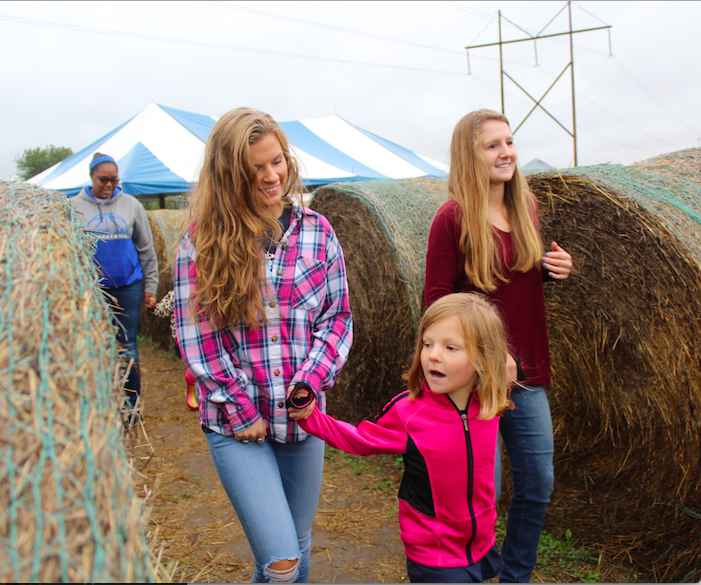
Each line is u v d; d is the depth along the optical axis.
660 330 2.25
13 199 1.29
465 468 1.57
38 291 0.91
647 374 2.34
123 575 0.64
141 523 0.73
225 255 1.46
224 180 1.48
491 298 1.96
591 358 2.64
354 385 4.01
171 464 3.63
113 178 3.73
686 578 2.15
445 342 1.56
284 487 1.67
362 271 3.75
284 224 1.64
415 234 3.40
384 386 3.75
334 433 1.55
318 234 1.67
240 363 1.57
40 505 0.65
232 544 2.64
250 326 1.54
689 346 2.13
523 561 2.00
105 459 0.73
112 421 0.82
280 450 1.62
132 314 3.88
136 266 3.90
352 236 3.79
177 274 1.55
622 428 2.50
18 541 0.62
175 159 9.98
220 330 1.53
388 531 2.76
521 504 2.00
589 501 2.62
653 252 2.24
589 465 2.67
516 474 2.01
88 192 3.77
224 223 1.48
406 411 1.62
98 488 0.70
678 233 2.13
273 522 1.44
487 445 1.62
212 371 1.50
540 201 2.71
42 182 10.50
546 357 2.00
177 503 3.08
